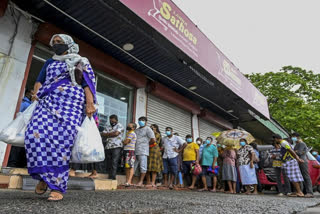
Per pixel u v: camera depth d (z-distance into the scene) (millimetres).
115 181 4281
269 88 18250
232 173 6008
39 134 1599
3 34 4188
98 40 5195
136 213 1462
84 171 4844
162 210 1640
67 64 1841
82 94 1847
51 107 1690
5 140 1665
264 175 6992
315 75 18875
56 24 4746
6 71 4133
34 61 5152
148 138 5219
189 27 5863
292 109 16922
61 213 1271
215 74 6727
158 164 5266
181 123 8578
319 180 6855
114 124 4969
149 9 4551
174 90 8000
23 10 4434
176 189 5551
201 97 8461
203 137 9570
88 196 2426
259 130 13016
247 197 3707
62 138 1651
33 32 4562
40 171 1570
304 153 5379
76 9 4250
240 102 8875
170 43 5105
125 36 5035
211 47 6828
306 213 1896
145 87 7105
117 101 6406
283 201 2932
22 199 1789
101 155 1731
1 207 1376
